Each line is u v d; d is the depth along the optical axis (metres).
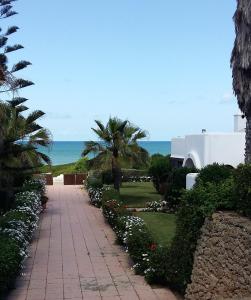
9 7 15.97
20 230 11.77
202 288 7.66
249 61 10.45
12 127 18.55
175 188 18.75
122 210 15.19
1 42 16.12
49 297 8.83
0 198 16.55
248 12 10.20
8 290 9.17
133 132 22.92
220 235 7.15
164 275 9.45
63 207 22.44
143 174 34.09
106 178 26.95
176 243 8.80
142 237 10.69
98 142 22.70
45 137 21.61
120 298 8.77
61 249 13.18
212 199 7.71
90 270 10.87
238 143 19.00
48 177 34.16
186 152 21.52
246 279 6.30
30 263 11.53
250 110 11.81
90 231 16.05
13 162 17.61
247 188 6.97
